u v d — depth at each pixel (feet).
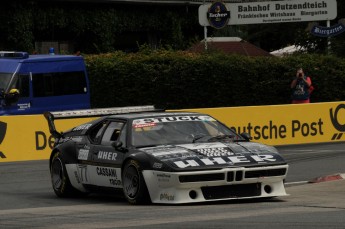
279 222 60.75
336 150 132.98
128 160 76.02
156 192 73.36
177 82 179.73
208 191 72.33
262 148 76.43
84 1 225.35
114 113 97.66
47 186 99.71
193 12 255.29
